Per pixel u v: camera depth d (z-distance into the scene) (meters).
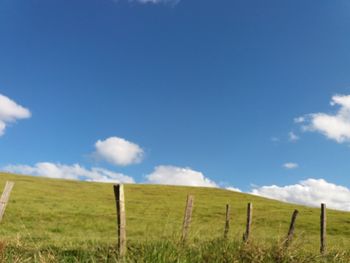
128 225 40.12
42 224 38.19
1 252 11.50
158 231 11.91
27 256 12.51
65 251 13.84
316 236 41.59
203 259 10.62
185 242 10.97
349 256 13.67
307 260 11.95
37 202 53.84
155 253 9.98
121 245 12.84
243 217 56.94
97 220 43.72
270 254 11.37
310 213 66.62
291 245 11.97
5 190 13.77
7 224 35.88
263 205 74.81
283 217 58.91
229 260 10.77
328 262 12.81
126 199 70.88
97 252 12.91
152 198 76.06
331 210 74.00
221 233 13.02
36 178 93.31
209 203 72.62
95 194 75.56
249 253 11.18
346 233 49.69
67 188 81.50
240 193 93.81
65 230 35.47
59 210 48.06
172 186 98.81
